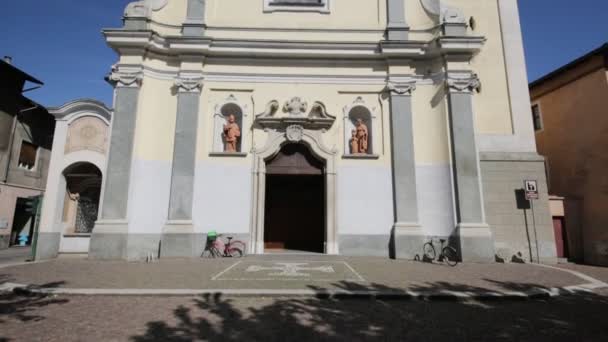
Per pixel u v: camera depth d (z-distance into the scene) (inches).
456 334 182.9
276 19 560.4
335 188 510.0
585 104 534.9
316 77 541.0
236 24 554.6
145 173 493.4
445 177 506.9
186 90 516.7
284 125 522.3
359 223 502.9
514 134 532.7
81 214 508.4
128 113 490.9
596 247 503.2
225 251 483.8
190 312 216.4
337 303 241.0
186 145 502.3
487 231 474.6
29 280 298.4
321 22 562.6
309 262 425.4
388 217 504.4
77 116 493.4
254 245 492.7
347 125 531.8
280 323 197.2
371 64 545.3
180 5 553.6
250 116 529.0
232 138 520.4
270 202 588.7
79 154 486.6
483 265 430.0
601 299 264.1
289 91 538.0
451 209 496.1
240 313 215.2
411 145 514.3
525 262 479.8
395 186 504.4
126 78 498.6
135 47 505.0
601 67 509.7
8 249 717.9
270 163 529.7
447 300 253.6
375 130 529.3
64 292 257.3
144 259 454.9
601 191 505.7
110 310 220.4
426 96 535.2
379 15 563.8
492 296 257.1
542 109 620.7
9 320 200.7
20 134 785.6
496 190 511.5
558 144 584.4
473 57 555.2
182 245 472.4
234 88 533.6
